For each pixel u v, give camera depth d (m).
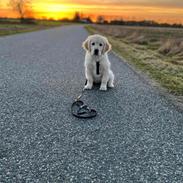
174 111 1.01
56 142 0.73
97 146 0.72
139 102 1.10
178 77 1.60
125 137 0.78
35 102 1.07
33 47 3.02
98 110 0.99
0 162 0.63
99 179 0.57
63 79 1.47
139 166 0.63
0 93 1.17
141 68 1.86
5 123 0.85
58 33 6.21
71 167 0.62
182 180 0.58
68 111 0.98
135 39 4.29
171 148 0.72
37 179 0.57
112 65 1.95
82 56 2.43
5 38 4.08
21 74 1.57
